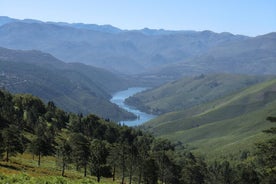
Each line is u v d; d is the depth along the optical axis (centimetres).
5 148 12344
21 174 5062
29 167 11869
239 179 17012
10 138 12444
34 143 13750
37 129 19950
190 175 16738
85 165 13038
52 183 4947
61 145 13775
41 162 14750
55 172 12181
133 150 13925
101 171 12588
